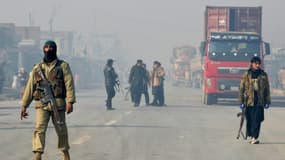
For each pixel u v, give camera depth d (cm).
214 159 2119
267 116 4488
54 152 2209
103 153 2216
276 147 2505
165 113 4528
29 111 4597
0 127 3231
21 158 2070
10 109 4972
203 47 6059
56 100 1791
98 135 2841
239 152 2322
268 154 2278
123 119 3853
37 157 1773
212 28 7250
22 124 3422
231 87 5759
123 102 6366
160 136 2825
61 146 1812
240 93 2705
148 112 4625
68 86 1798
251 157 2186
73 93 1802
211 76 5788
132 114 4356
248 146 2523
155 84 5603
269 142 2688
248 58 5753
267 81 2675
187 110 4978
